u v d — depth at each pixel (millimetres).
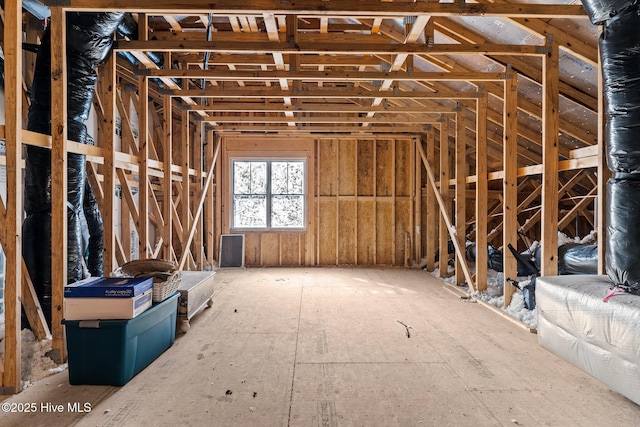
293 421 2016
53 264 2709
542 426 1979
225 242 7402
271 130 6758
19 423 1994
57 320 2707
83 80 3033
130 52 3611
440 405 2182
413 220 7559
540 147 5527
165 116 4809
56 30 2693
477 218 4824
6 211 2328
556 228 3617
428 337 3336
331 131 6766
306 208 7547
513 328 3592
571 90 3814
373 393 2318
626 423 2002
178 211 7234
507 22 3439
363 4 2789
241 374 2584
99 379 2410
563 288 2613
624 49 2340
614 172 2428
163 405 2180
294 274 6641
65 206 2740
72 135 3010
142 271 3029
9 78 2324
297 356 2900
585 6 2592
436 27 3768
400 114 6309
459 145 5289
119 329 2398
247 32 4309
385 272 6875
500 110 5098
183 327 3436
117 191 5594
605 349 2230
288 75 3992
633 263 2256
